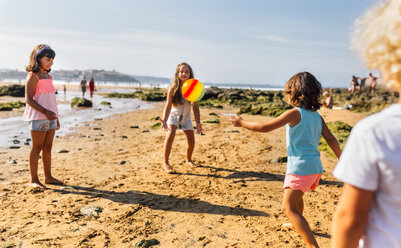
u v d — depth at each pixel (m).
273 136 8.34
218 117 12.80
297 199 2.58
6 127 9.65
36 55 4.12
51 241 2.94
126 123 11.04
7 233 3.08
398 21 0.92
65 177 4.90
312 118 2.58
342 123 8.89
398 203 0.92
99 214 3.57
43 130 4.33
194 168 5.46
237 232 3.16
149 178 4.91
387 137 0.91
